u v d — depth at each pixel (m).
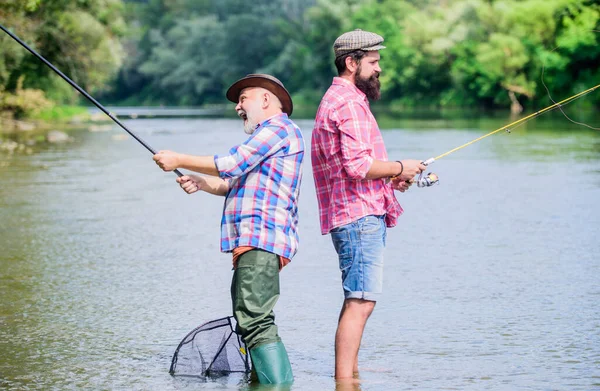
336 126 9.47
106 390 9.09
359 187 9.55
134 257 16.94
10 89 84.81
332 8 167.75
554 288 13.55
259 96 9.63
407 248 17.33
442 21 140.88
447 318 11.93
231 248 9.49
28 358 10.30
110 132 71.25
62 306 12.95
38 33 76.62
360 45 9.59
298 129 9.69
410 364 9.89
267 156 9.41
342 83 9.70
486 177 30.66
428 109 128.88
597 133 56.47
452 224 20.27
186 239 19.11
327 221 9.80
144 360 10.25
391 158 39.62
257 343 9.35
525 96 109.19
